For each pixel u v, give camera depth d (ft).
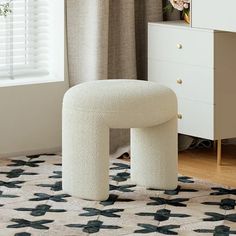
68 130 12.01
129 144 15.01
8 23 14.94
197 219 11.16
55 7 15.11
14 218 11.20
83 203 11.85
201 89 13.96
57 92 14.94
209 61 13.71
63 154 12.23
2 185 12.71
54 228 10.81
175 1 14.67
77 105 11.77
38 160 14.26
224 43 13.70
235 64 13.89
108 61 15.02
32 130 14.76
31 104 14.70
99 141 11.77
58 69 15.16
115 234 10.59
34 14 15.20
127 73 15.06
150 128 12.43
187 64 14.12
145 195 12.23
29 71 15.23
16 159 14.33
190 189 12.55
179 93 14.35
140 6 15.34
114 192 12.35
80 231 10.69
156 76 14.78
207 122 13.94
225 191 12.45
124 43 14.97
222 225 10.91
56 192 12.35
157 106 11.82
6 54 15.01
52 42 15.26
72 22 14.89
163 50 14.53
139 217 11.25
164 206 11.72
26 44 15.20
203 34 13.75
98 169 11.89
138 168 12.69
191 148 15.44
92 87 11.96
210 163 14.33
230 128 14.06
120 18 14.93
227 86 13.89
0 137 14.47
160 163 12.45
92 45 14.66
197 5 13.79
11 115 14.53
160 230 10.73
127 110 11.61
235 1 13.10
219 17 13.43
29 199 12.04
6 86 14.42
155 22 14.88
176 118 12.34
